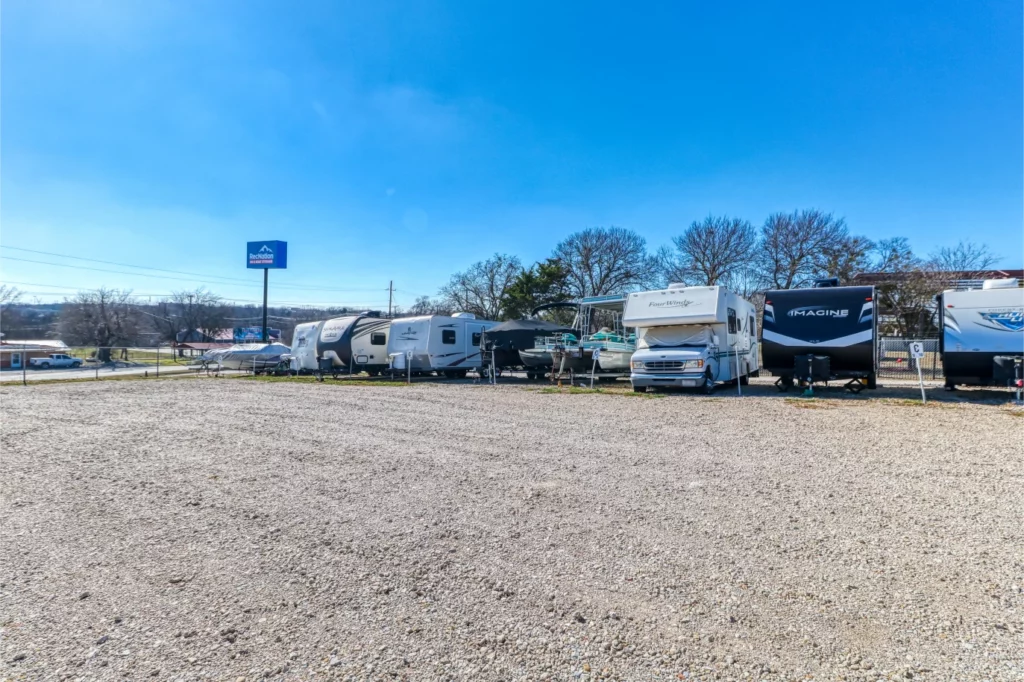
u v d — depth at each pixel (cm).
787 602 305
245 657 261
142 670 252
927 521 425
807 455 664
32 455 743
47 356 5109
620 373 1686
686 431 847
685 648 263
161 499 525
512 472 609
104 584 342
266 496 530
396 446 771
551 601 312
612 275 4559
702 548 381
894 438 761
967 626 277
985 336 1194
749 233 4044
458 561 368
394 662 256
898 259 3044
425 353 2027
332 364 2242
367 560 372
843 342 1259
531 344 1881
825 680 237
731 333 1512
